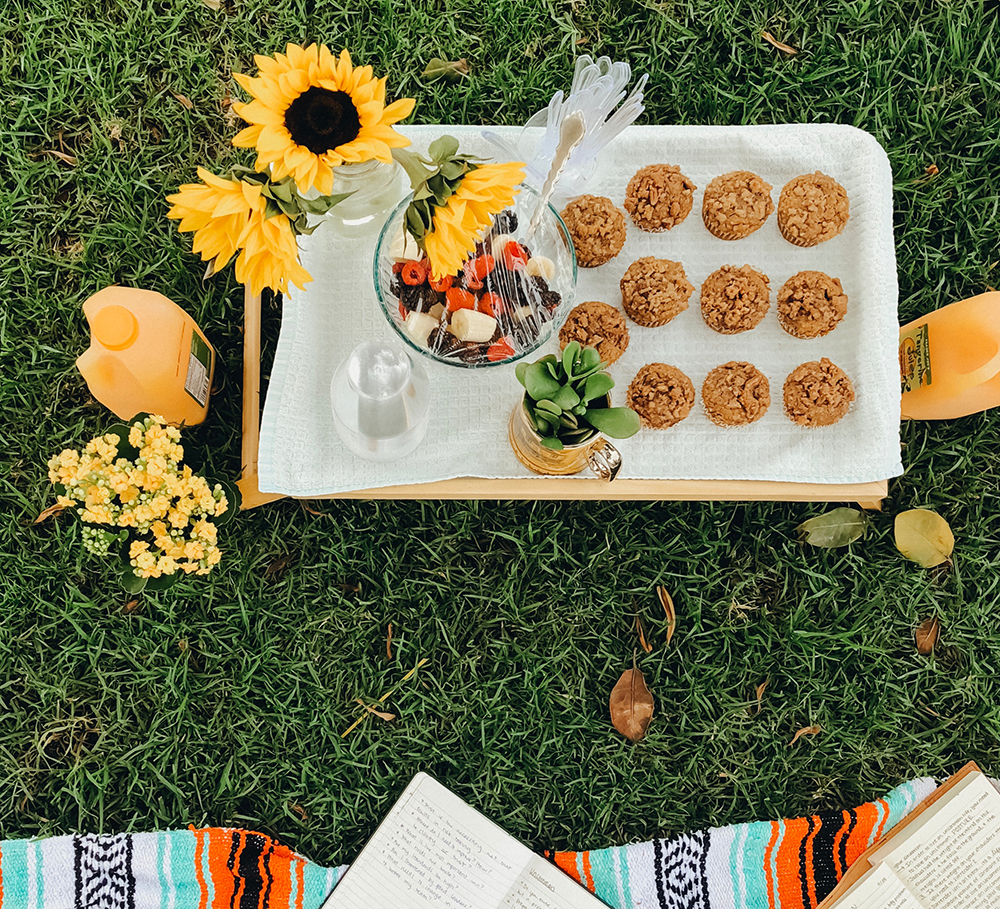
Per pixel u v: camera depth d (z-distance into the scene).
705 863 1.18
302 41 1.31
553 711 1.23
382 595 1.24
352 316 1.01
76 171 1.28
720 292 0.98
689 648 1.25
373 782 1.22
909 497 1.26
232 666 1.23
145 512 0.95
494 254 0.89
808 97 1.32
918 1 1.33
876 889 1.12
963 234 1.30
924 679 1.25
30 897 1.14
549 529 1.25
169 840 1.17
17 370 1.25
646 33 1.33
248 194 0.67
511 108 1.31
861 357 1.01
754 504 1.25
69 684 1.22
